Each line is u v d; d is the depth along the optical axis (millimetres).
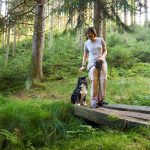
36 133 6207
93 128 6113
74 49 24609
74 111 6859
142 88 12133
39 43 15977
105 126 5758
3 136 5898
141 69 17750
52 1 17875
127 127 5105
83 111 6477
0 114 6531
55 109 6938
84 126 6086
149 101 8891
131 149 4305
